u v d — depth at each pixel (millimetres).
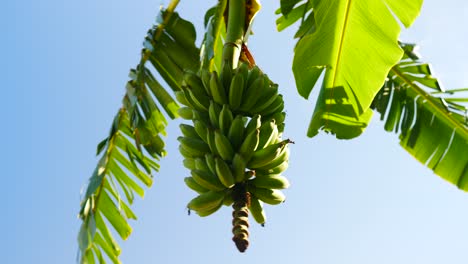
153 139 4855
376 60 3844
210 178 3176
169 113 4914
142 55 4961
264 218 3314
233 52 3643
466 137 4898
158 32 4922
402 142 5078
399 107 5035
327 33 3830
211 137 3309
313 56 3895
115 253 4941
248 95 3416
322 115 4281
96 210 5023
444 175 4945
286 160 3391
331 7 3756
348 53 3916
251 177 3186
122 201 5160
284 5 4527
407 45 4453
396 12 3717
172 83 4965
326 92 4133
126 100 4949
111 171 5133
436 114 4980
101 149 5086
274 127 3371
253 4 3818
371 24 3771
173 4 4809
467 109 4891
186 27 4918
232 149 3219
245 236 2979
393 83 5047
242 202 3086
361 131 4516
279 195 3309
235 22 3740
